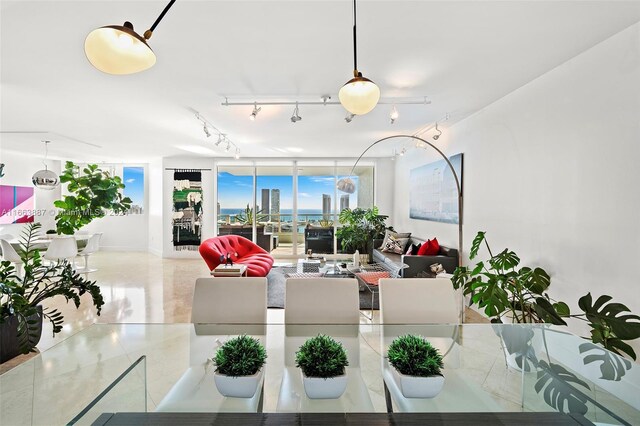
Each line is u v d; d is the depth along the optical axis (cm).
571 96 236
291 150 642
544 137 264
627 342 203
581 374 150
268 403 126
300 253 746
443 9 178
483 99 329
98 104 345
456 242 428
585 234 224
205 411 122
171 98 326
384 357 162
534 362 161
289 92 308
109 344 181
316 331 184
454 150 431
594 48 217
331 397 127
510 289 238
